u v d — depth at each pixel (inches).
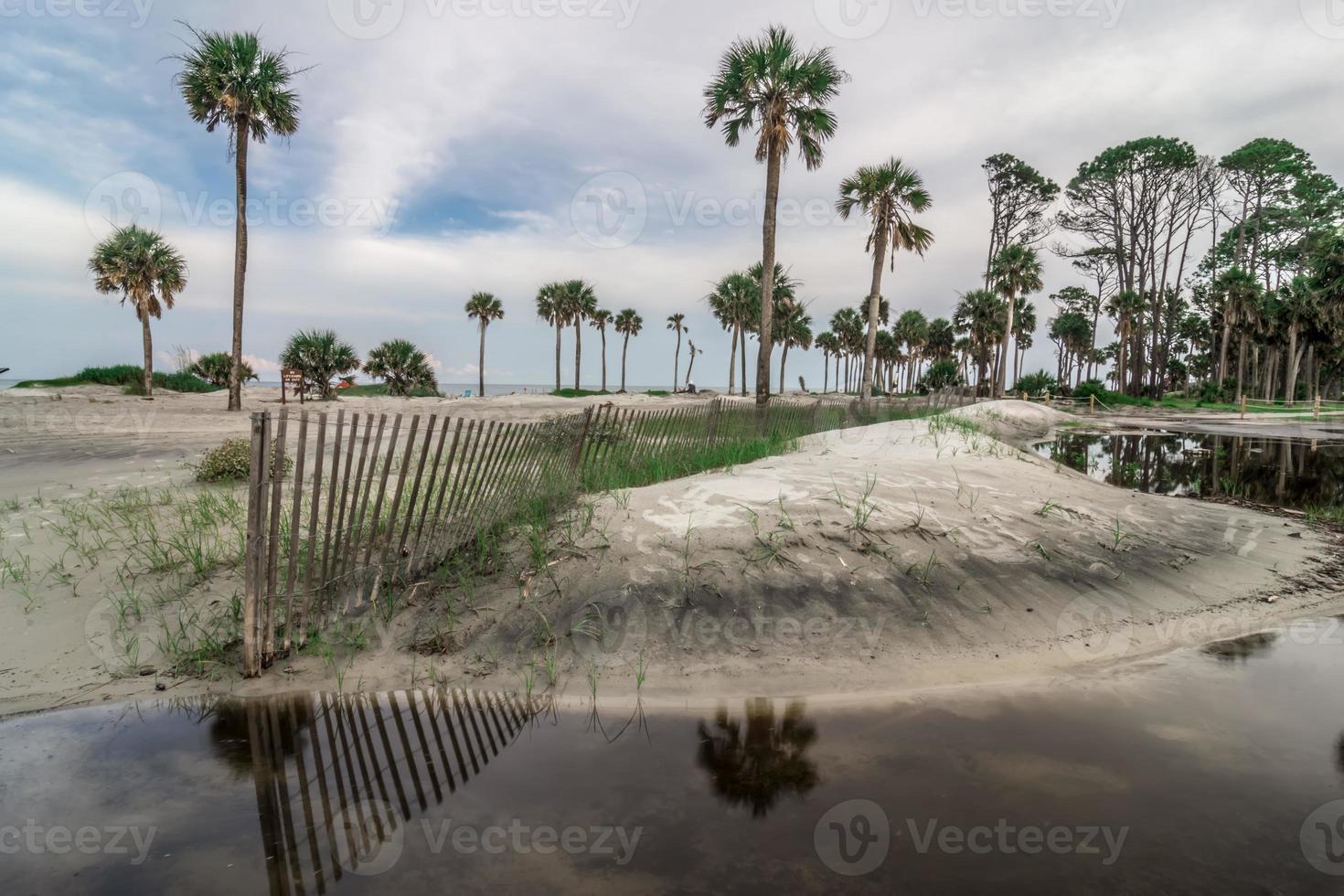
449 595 186.2
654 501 239.1
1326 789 109.9
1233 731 131.1
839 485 266.4
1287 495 415.8
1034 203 2378.2
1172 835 97.6
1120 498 327.6
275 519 157.6
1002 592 201.9
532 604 180.4
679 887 87.1
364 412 860.6
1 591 193.2
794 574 194.4
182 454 464.1
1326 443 781.9
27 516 269.7
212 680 153.2
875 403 749.3
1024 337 3267.7
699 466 318.3
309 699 145.2
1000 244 2470.5
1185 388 2731.3
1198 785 111.0
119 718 136.9
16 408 768.3
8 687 148.9
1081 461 585.3
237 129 851.4
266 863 92.4
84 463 421.4
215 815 104.0
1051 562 225.0
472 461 201.8
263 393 1354.6
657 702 144.6
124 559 216.8
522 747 125.6
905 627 179.2
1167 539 267.0
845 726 134.1
